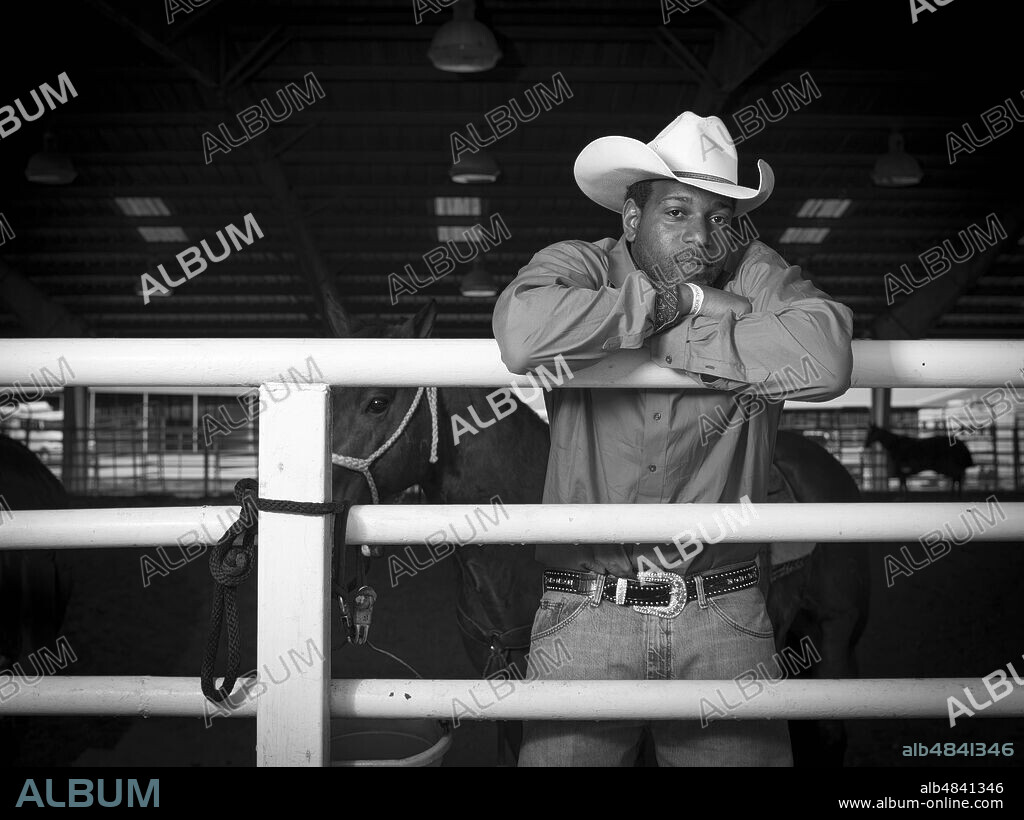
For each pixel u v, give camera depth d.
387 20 10.04
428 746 1.99
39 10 9.37
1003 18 9.89
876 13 9.82
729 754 1.60
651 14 10.02
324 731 1.40
